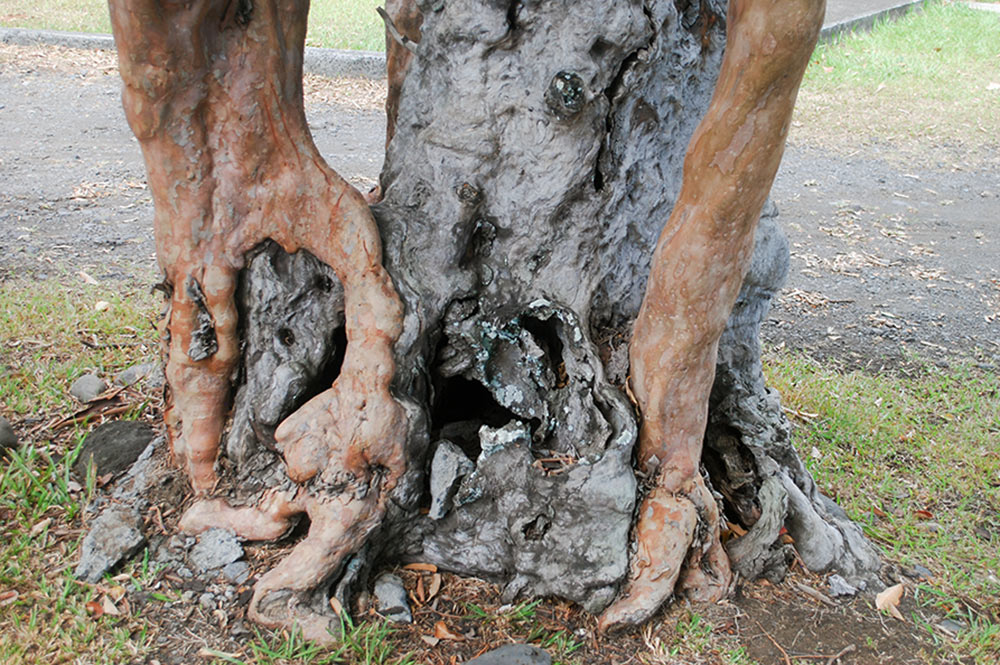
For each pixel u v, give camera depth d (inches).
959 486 165.3
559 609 121.3
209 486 124.9
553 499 118.0
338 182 115.0
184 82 106.5
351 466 115.1
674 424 118.9
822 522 135.0
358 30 478.9
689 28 129.8
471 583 125.0
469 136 120.3
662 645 116.4
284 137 112.2
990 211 346.6
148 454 138.3
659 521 118.6
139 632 112.7
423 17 125.7
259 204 114.8
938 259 299.7
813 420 188.5
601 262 126.2
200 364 120.8
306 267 120.3
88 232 262.7
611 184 124.3
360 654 110.9
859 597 130.4
